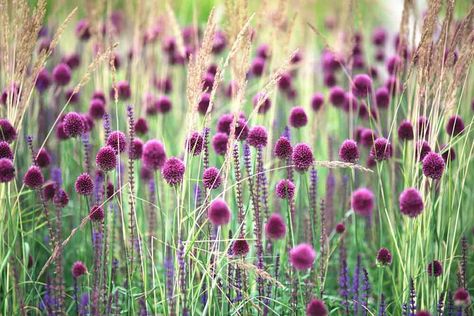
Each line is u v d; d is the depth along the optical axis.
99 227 4.10
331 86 6.71
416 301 4.30
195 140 3.98
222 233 4.44
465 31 4.50
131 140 4.07
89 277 4.55
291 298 4.18
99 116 5.29
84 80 4.25
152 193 5.27
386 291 5.26
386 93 5.70
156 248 5.31
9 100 4.41
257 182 4.22
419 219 4.29
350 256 5.58
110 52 4.30
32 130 5.71
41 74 5.66
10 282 4.50
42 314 4.67
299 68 7.61
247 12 5.02
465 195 5.58
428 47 4.40
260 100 4.00
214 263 3.95
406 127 4.64
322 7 10.07
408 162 4.64
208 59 3.99
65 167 5.42
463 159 4.89
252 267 3.68
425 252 4.41
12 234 4.45
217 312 4.25
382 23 9.48
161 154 3.73
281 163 5.50
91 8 6.11
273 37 5.75
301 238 5.34
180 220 3.88
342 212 5.55
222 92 6.52
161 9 7.07
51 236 4.19
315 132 5.86
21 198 5.32
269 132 5.23
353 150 4.24
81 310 4.29
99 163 3.89
